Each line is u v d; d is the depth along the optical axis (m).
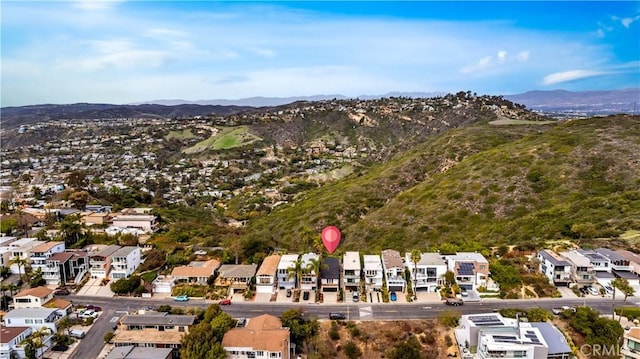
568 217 106.94
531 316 72.00
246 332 69.75
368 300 83.25
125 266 96.75
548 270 85.12
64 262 95.88
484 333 65.50
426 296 84.25
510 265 88.75
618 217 102.94
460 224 120.00
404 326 73.25
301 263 88.50
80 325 78.81
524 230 106.31
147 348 68.81
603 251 88.12
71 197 159.25
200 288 89.69
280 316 77.56
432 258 89.50
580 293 81.88
